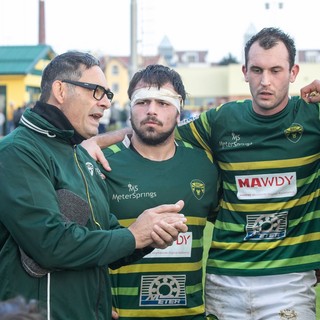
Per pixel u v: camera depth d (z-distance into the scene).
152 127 7.42
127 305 7.41
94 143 7.58
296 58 7.88
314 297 7.96
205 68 101.25
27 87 68.75
